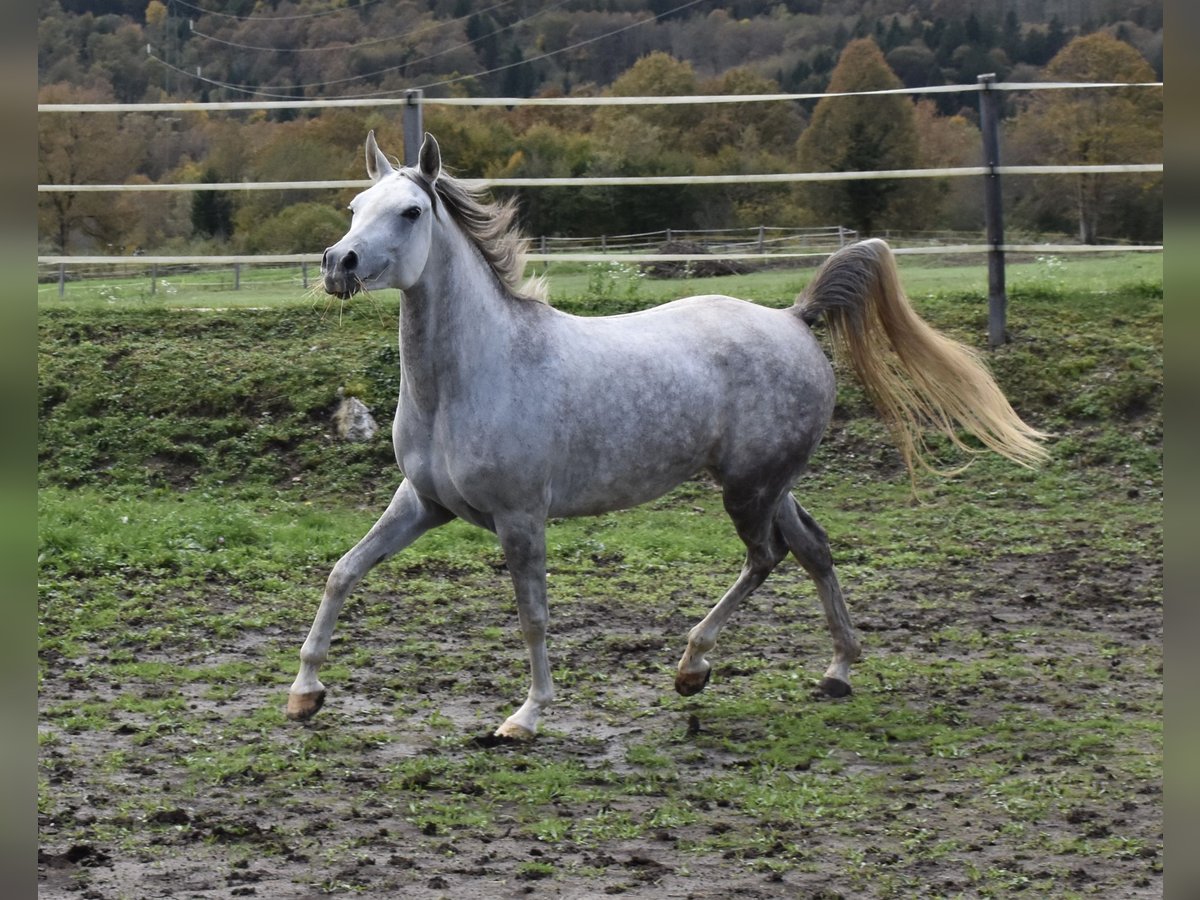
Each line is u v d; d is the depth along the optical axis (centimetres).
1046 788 619
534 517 691
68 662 805
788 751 678
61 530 1033
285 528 1104
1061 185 3384
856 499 1244
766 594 1001
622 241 3269
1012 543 1126
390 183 661
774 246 2738
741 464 756
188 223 2858
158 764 642
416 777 621
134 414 1309
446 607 947
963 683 792
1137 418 1352
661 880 518
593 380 706
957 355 816
